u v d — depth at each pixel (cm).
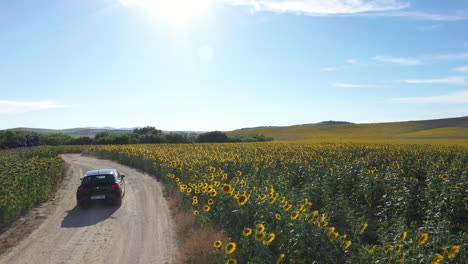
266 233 646
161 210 1245
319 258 575
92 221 1105
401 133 8369
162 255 783
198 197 1135
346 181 1328
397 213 991
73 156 4347
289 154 2411
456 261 585
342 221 980
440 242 593
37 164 1838
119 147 4109
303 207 687
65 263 740
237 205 816
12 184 1285
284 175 1562
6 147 6606
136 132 8544
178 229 970
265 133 10269
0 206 1053
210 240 777
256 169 1605
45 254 798
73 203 1412
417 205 1012
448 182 971
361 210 1129
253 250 629
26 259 764
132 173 2425
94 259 764
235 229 773
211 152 2767
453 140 5600
